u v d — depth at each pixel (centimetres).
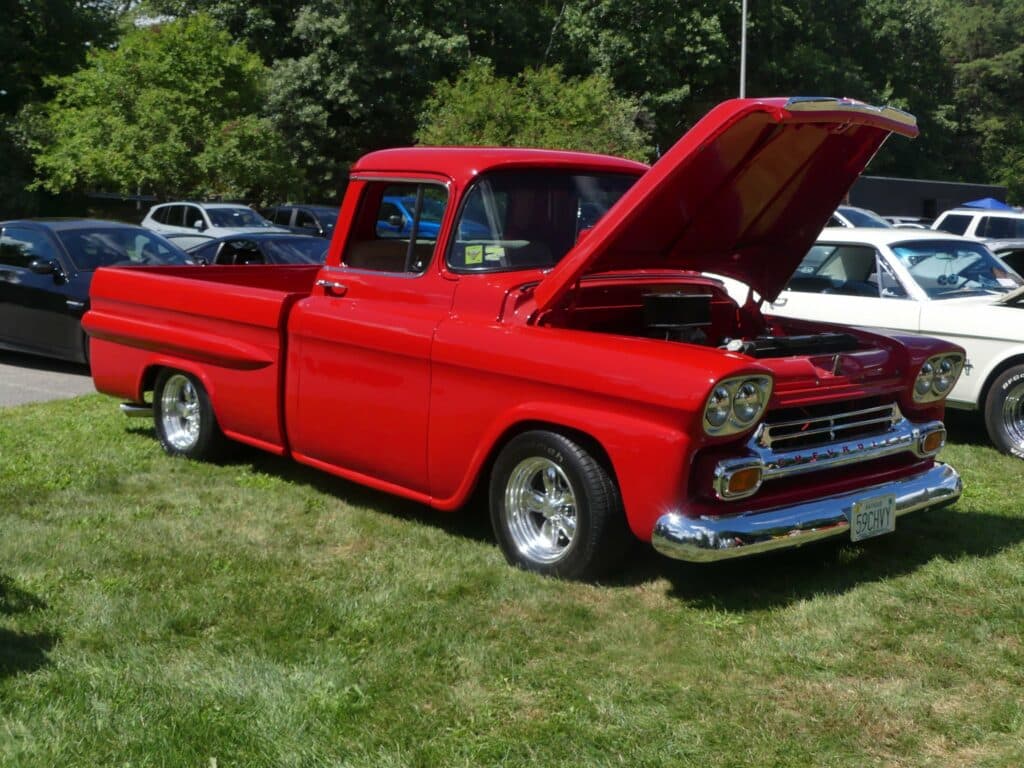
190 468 713
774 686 412
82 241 1169
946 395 569
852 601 493
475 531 593
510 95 2211
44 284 1132
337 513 623
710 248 584
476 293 548
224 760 355
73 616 468
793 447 497
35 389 1036
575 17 3919
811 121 488
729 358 464
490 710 388
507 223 568
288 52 3672
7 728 369
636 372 470
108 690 397
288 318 633
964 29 5841
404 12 3522
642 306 579
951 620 472
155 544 564
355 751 362
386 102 3397
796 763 357
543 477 527
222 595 494
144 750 359
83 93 2697
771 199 562
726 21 4103
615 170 612
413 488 578
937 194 3331
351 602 486
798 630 463
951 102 5522
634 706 394
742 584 516
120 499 645
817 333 600
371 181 603
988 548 570
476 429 535
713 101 4250
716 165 507
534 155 585
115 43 3834
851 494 512
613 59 3869
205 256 1390
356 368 591
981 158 5725
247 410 665
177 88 2692
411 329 558
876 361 533
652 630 461
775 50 4288
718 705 395
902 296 858
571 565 508
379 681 411
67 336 1116
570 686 409
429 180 577
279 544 568
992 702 398
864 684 413
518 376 511
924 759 360
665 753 361
